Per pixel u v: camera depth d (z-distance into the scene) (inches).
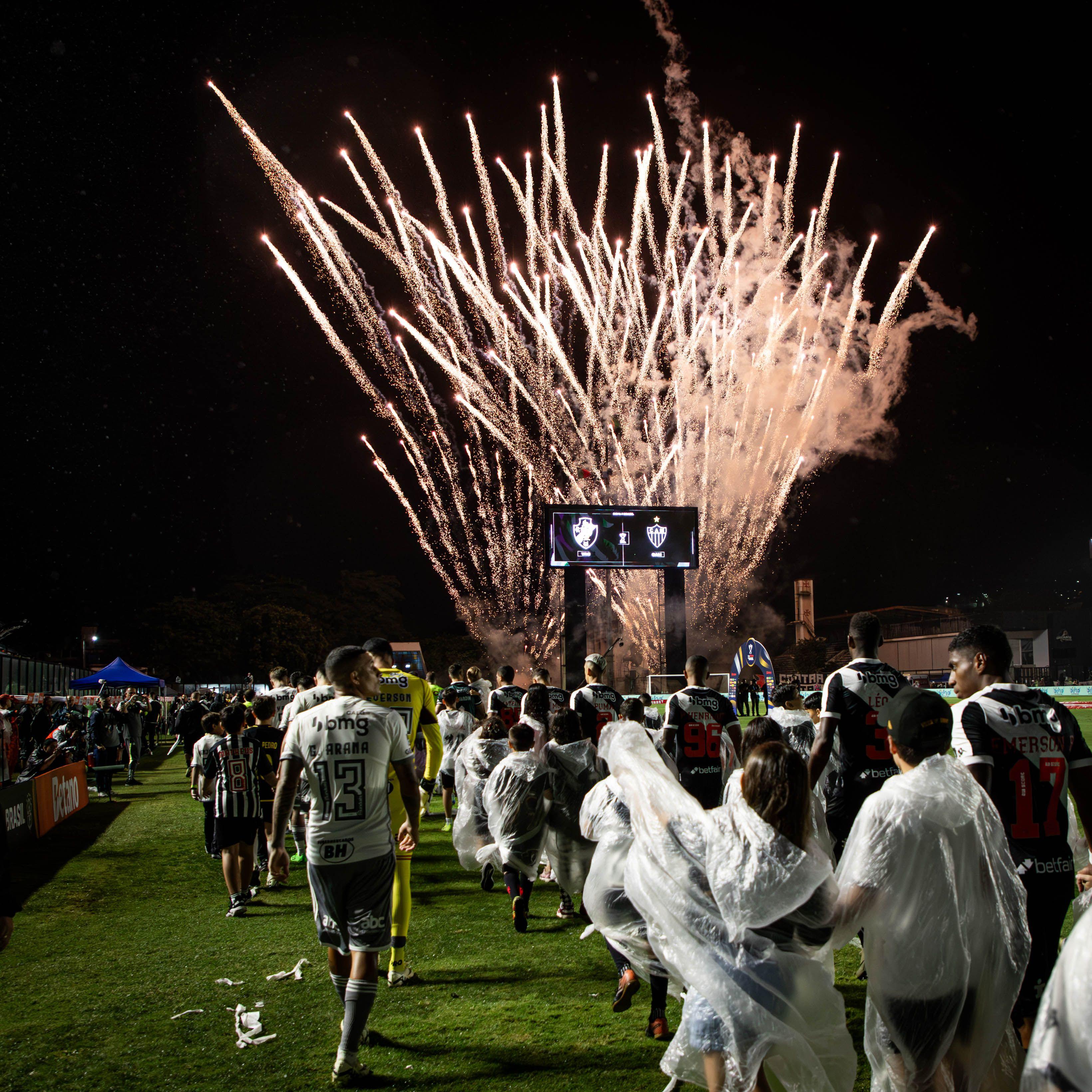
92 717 655.1
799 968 123.3
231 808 303.9
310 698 219.9
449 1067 171.6
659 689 1047.0
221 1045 187.0
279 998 215.6
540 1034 187.3
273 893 342.6
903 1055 121.3
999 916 122.9
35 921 301.1
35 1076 172.9
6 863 137.4
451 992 216.2
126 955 258.5
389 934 175.5
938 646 3075.8
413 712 238.2
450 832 457.4
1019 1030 143.7
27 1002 218.1
